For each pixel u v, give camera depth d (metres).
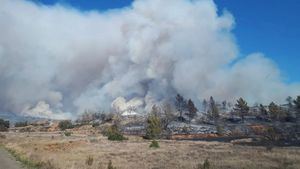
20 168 32.03
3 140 90.38
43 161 34.41
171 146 64.50
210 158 38.28
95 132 152.75
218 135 155.25
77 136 117.44
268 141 82.50
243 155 41.09
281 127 152.25
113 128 124.06
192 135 153.88
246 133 155.25
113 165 32.81
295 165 30.09
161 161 36.03
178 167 30.23
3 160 39.69
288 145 72.12
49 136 118.69
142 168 30.33
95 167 30.70
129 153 48.50
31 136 116.94
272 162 32.69
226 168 28.83
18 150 51.59
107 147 62.22
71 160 37.53
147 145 67.50
